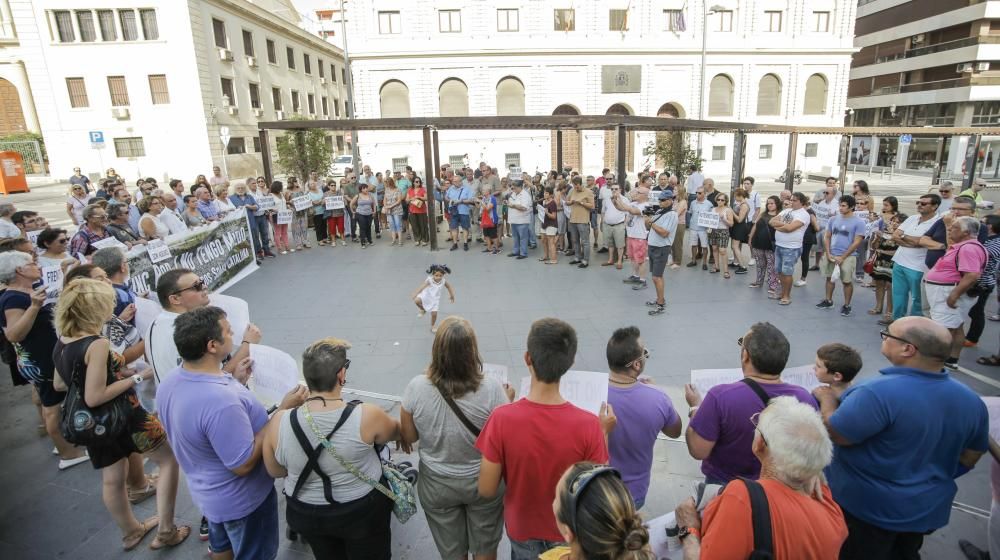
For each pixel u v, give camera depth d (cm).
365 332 762
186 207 1033
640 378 344
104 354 324
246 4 3350
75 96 2962
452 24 3216
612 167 3559
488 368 368
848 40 3541
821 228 1011
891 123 4581
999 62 3775
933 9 4088
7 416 548
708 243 1059
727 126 1388
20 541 366
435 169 1694
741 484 195
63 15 2880
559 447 238
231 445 266
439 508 290
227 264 988
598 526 152
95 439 322
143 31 2911
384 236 1536
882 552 270
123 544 361
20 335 404
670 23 3378
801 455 187
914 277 653
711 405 281
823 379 311
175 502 384
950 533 356
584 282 1007
